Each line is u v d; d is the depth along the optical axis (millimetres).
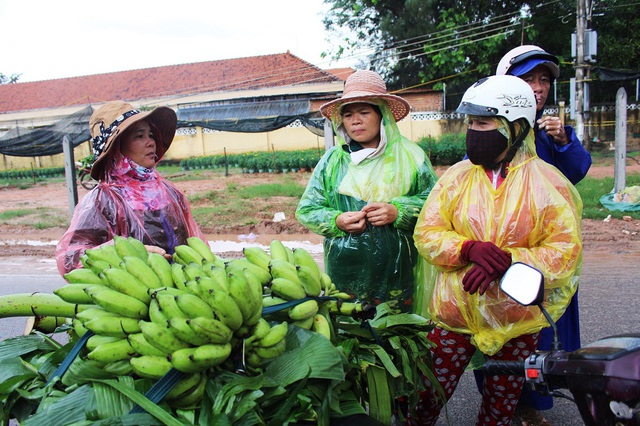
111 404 1708
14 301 2119
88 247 2805
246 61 33875
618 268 7234
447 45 24422
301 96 28688
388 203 3268
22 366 2008
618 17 25469
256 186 17375
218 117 23188
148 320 1938
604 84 26547
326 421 1841
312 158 21312
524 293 1988
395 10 27750
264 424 1757
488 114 2637
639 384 1496
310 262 2236
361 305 2184
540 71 3371
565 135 3316
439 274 2969
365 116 3289
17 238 12289
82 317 1920
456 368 3006
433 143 21750
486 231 2736
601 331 5062
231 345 1851
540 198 2668
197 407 1785
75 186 12117
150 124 3150
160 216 3018
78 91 34969
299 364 1834
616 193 11383
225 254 9727
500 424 2973
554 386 1807
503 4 25688
